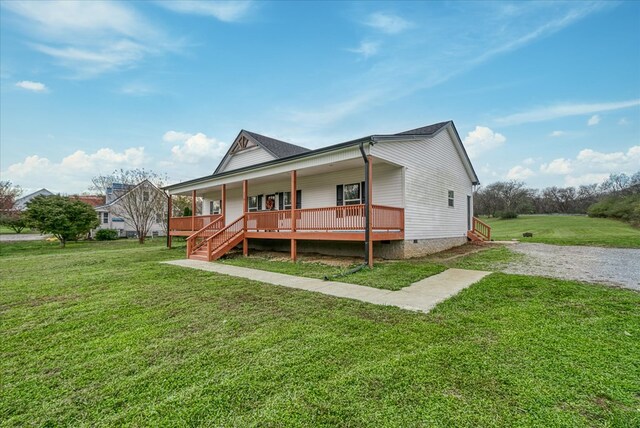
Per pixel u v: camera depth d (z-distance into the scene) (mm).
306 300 5379
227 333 3895
